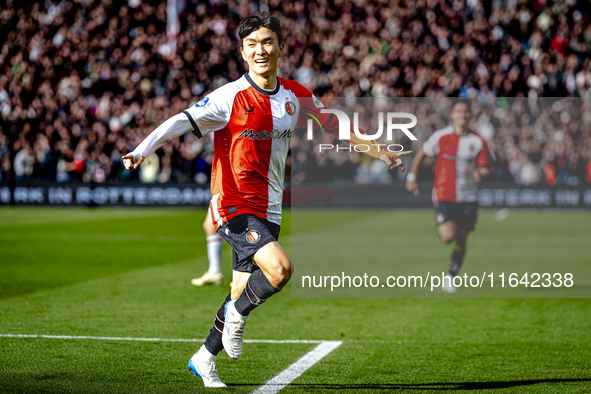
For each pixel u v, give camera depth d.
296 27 26.19
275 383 4.36
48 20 25.69
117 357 4.95
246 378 4.47
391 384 4.36
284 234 15.04
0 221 16.84
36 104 24.55
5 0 25.52
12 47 25.38
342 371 4.67
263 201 4.18
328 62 25.97
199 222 17.00
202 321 6.27
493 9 26.72
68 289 7.93
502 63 26.12
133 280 8.63
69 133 23.81
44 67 25.19
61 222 16.70
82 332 5.75
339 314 6.80
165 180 22.95
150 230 15.05
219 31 25.95
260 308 7.09
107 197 21.41
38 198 21.55
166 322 6.21
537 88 25.86
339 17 26.45
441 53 26.14
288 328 6.12
